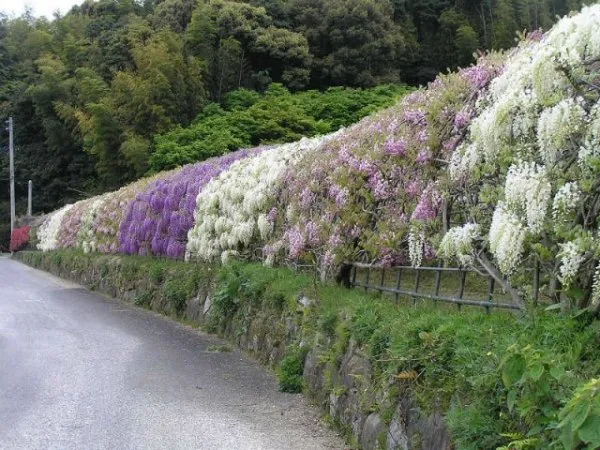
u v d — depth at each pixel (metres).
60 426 5.00
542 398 2.76
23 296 15.23
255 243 10.05
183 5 36.22
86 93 33.53
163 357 7.81
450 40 30.08
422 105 6.30
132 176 28.80
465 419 3.17
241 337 8.45
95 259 18.42
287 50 31.22
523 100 3.93
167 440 4.72
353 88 29.22
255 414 5.45
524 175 3.73
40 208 44.22
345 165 7.15
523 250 3.80
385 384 4.32
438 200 5.32
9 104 47.78
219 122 24.70
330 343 5.71
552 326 3.39
